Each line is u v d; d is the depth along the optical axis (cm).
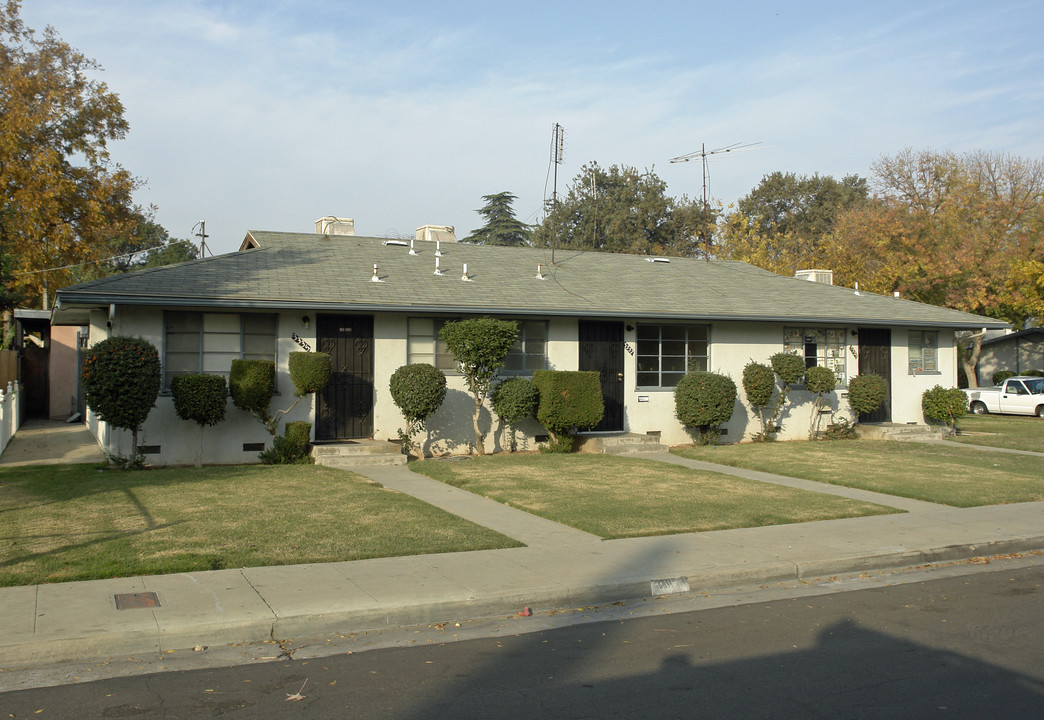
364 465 1493
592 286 1988
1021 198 3822
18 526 909
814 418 2144
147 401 1344
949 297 3722
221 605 654
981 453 1853
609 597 748
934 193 3991
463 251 2198
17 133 2570
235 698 504
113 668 555
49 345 2709
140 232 5047
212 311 1524
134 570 739
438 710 488
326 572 764
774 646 621
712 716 484
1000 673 564
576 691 522
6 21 2677
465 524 988
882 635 652
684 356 1981
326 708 489
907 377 2316
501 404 1644
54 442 1850
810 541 953
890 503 1217
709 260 2652
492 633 649
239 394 1439
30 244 2581
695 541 939
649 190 5606
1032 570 898
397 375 1557
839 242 4428
